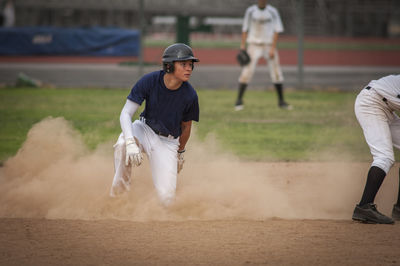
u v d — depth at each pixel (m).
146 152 16.61
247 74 42.09
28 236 13.54
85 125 33.47
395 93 15.51
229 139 31.02
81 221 15.03
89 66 74.94
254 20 41.78
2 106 41.00
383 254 12.45
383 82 15.80
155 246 12.86
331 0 121.25
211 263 11.75
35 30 58.53
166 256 12.16
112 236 13.62
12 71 66.81
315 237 13.77
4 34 58.66
